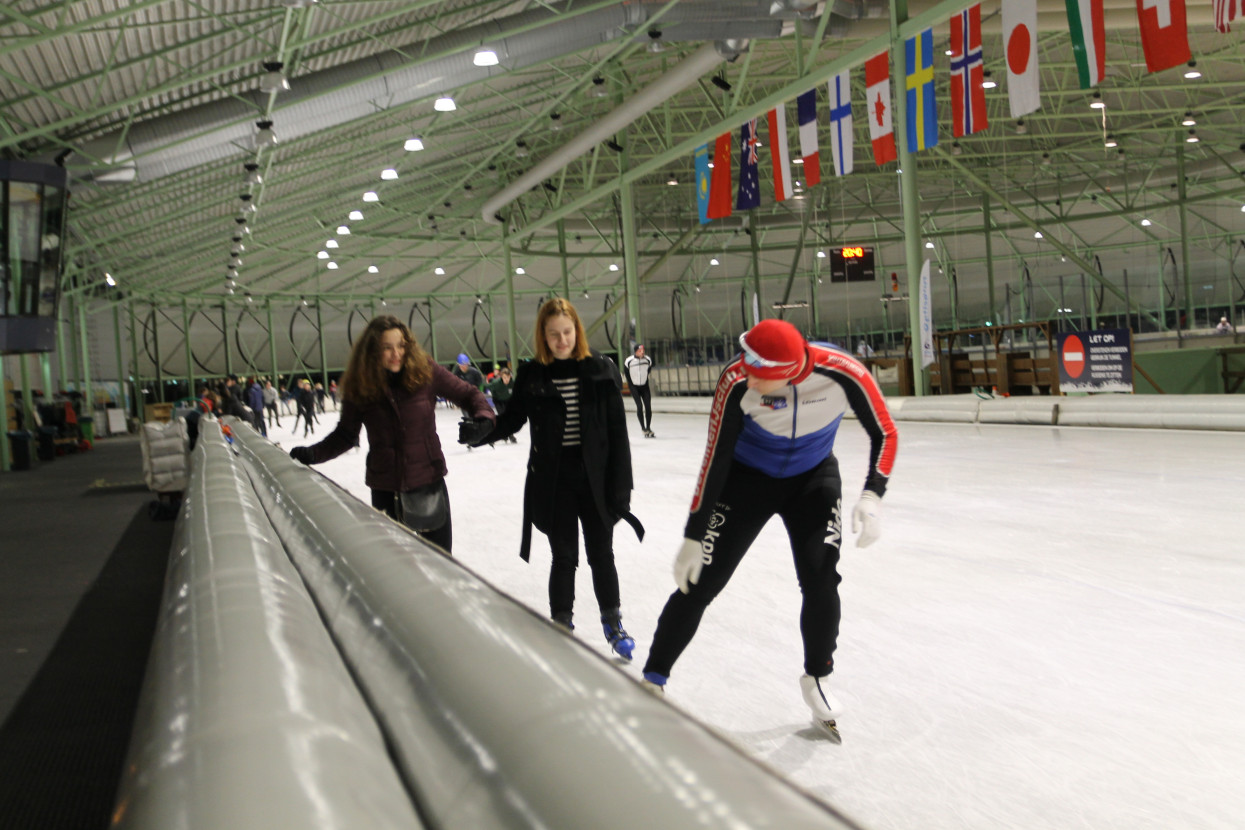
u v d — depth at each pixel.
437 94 17.56
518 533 6.29
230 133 16.73
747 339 2.41
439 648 0.74
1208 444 8.81
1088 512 5.69
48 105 14.33
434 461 3.61
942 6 12.49
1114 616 3.55
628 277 23.80
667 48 21.25
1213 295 22.61
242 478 3.14
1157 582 4.01
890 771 2.32
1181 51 9.77
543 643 0.70
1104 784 2.18
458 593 0.90
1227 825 1.97
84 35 12.21
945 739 2.50
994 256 39.28
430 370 3.62
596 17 15.98
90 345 38.72
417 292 43.34
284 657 0.79
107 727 3.26
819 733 2.59
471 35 15.76
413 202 33.38
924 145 13.25
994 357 17.45
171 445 9.59
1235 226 35.72
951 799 2.14
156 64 13.84
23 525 9.30
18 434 17.59
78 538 8.21
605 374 3.53
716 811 0.38
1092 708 2.67
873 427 2.58
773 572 4.60
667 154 21.34
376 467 3.58
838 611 2.61
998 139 30.06
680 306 41.34
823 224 38.12
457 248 40.53
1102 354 13.41
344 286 42.31
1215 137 32.50
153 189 19.81
